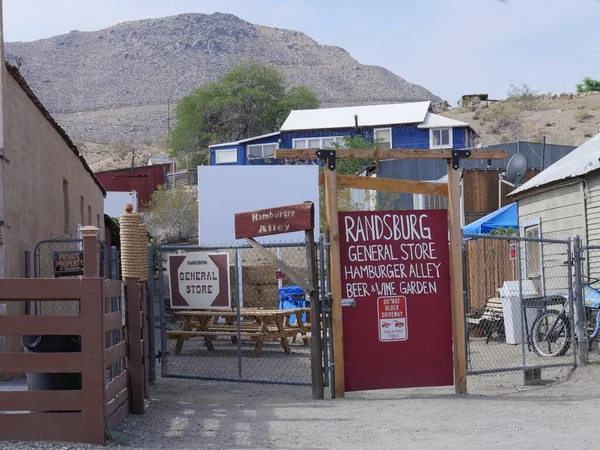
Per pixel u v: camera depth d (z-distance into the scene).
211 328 17.28
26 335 8.29
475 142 56.38
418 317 11.32
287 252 27.39
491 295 20.12
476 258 20.48
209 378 12.70
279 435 8.42
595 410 9.57
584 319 13.66
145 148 117.62
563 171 17.48
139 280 9.76
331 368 11.23
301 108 75.75
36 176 15.58
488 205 28.12
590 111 80.31
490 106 87.75
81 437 7.70
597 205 16.19
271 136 52.69
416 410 9.95
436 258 11.40
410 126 50.88
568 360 13.91
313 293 11.16
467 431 8.39
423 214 11.40
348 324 11.21
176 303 12.85
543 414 9.39
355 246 11.25
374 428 8.73
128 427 8.77
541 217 18.55
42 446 7.48
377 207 31.55
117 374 9.41
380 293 11.27
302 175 32.47
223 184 32.03
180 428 8.87
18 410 7.71
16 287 7.70
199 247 12.66
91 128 165.25
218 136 73.62
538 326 14.77
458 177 11.31
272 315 16.48
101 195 27.83
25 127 14.61
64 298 7.76
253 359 16.33
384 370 11.23
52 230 17.22
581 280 13.92
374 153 11.10
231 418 9.54
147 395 10.95
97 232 7.96
